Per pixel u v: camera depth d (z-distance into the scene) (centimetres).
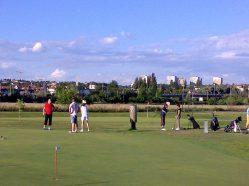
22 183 1341
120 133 3250
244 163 1850
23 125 4169
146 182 1410
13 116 6419
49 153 2025
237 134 3297
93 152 2088
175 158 1955
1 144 2375
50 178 1430
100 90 14012
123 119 5781
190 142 2653
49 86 17325
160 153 2109
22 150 2122
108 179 1441
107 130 3622
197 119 5966
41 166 1658
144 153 2097
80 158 1889
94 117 6519
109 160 1852
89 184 1354
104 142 2548
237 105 12406
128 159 1889
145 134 3198
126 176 1502
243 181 1463
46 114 3550
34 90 16750
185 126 4300
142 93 13588
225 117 6725
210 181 1452
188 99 13512
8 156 1914
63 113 7694
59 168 1623
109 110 8781
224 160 1925
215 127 3694
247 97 14175
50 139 2672
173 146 2412
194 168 1697
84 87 15438
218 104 13250
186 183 1409
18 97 11769
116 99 12900
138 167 1691
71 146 2316
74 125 3341
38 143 2434
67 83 16212
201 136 3091
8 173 1506
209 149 2316
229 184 1411
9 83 17838
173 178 1488
